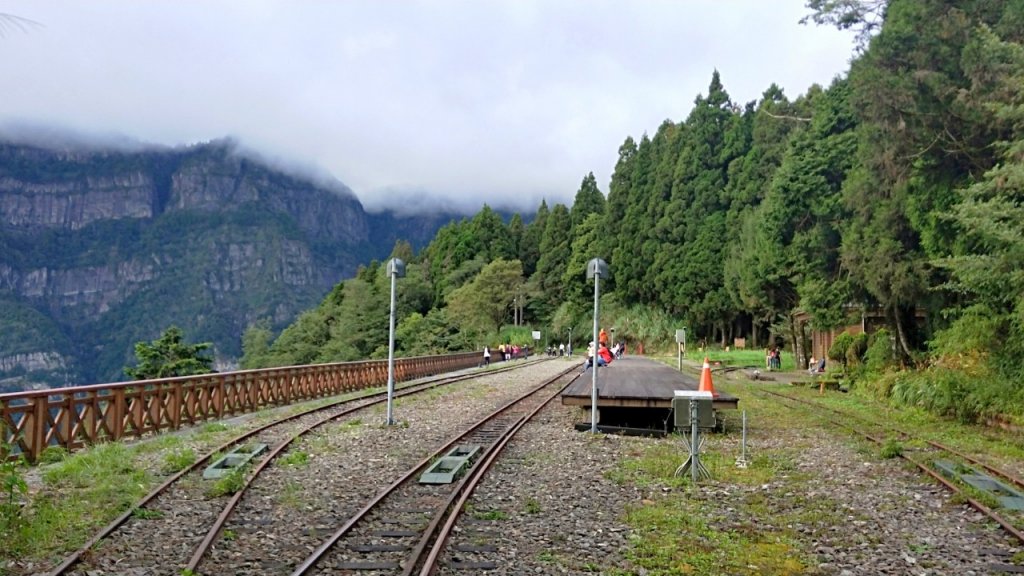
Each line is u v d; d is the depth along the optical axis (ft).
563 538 24.61
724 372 129.70
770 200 117.91
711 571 21.67
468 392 82.79
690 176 205.16
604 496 31.12
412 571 20.63
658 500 30.68
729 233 181.47
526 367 150.71
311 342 287.07
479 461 37.32
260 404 61.46
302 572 20.12
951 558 23.48
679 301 199.11
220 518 25.21
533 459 39.52
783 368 143.33
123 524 25.39
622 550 23.41
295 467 36.29
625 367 96.73
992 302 59.67
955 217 51.60
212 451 38.93
